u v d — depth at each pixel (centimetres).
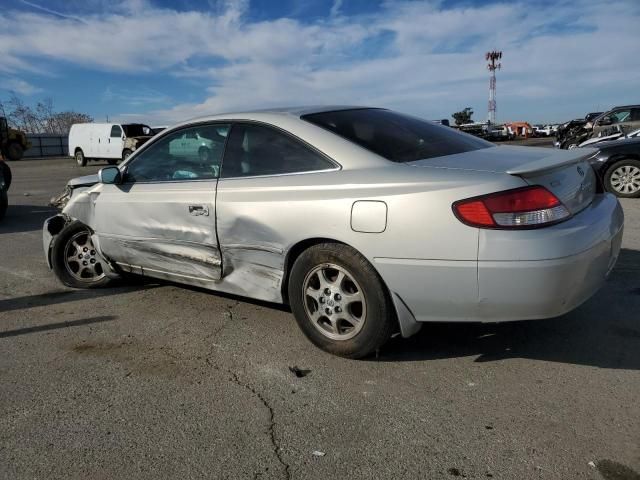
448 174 296
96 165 2956
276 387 308
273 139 361
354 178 318
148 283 516
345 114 377
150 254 428
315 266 331
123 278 504
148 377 326
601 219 312
